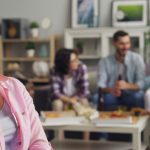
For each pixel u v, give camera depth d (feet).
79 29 15.29
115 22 15.46
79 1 15.90
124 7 15.38
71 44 15.48
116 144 9.59
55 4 16.57
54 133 10.96
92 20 15.74
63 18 16.52
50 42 15.76
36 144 4.51
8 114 4.36
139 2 15.23
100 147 9.26
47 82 15.75
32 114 4.69
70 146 9.38
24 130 4.35
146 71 13.17
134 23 15.23
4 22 16.26
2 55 16.49
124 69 12.11
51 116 9.12
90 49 15.66
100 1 15.94
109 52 15.19
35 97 13.24
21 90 4.68
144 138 9.86
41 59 16.06
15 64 16.43
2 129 4.17
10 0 17.03
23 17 16.96
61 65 11.70
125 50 11.85
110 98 11.36
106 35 15.06
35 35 16.08
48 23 16.65
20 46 17.03
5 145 4.22
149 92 10.28
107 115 9.39
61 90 11.87
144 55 14.64
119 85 11.30
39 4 16.74
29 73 16.99
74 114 9.53
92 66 16.02
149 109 10.11
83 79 11.91
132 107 11.04
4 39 16.22
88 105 11.37
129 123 8.40
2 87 4.49
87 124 8.51
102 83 12.00
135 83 11.78
